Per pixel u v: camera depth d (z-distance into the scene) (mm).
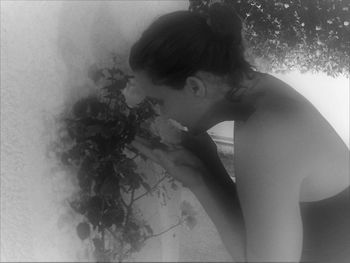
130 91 1799
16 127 1311
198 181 1542
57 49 1463
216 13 1248
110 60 1714
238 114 1273
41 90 1398
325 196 1306
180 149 1597
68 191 1514
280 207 1148
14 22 1306
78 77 1553
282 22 2449
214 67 1220
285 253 1145
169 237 2066
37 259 1400
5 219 1279
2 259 1271
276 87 1282
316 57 2822
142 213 1858
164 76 1239
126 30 1804
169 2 2047
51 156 1441
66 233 1521
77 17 1544
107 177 1526
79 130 1484
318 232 1335
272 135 1179
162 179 1858
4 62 1274
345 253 1326
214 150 1661
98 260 1595
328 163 1237
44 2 1404
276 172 1159
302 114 1229
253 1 2225
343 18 2709
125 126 1537
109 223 1558
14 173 1307
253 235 1174
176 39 1211
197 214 2172
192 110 1295
